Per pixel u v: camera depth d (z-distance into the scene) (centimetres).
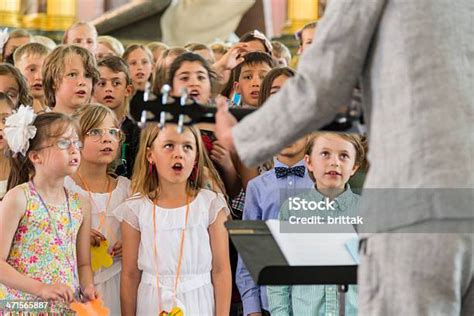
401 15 305
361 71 315
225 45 815
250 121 322
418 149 299
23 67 690
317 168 514
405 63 303
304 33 772
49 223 488
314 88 309
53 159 489
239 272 530
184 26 1080
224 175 575
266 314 527
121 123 589
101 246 516
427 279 298
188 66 590
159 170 512
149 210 512
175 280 505
